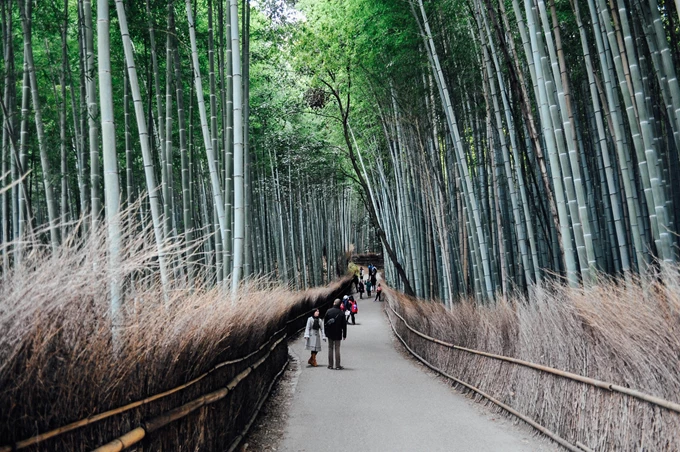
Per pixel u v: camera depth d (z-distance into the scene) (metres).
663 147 5.98
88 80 5.41
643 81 5.55
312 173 20.80
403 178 13.75
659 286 3.32
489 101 8.17
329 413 5.95
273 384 7.29
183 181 7.27
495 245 8.52
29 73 6.99
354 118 15.21
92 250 2.17
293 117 16.58
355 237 43.38
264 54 12.48
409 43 9.34
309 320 10.19
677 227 5.63
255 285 6.68
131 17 7.77
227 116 6.96
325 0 11.52
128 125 7.47
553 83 5.30
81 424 2.06
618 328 3.52
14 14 8.38
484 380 6.33
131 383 2.51
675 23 6.50
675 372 3.08
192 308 3.46
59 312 1.96
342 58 11.75
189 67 10.03
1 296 1.74
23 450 1.74
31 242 1.93
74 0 9.59
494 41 7.95
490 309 6.67
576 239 5.07
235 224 5.79
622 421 3.54
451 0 8.48
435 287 12.50
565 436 4.29
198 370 3.44
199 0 10.53
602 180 6.44
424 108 10.59
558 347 4.50
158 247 2.64
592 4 5.48
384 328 16.95
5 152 6.54
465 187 8.68
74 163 9.21
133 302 2.76
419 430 5.08
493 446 4.50
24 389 1.78
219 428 3.94
